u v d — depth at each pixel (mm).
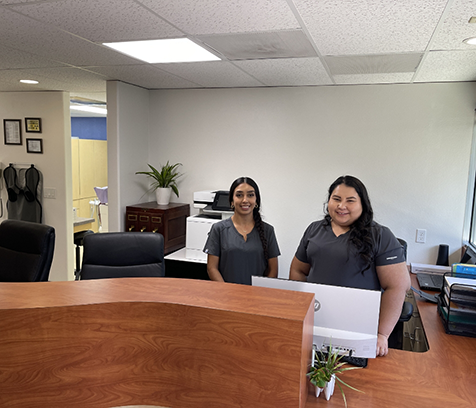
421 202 2980
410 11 1477
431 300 2143
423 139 2938
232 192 2205
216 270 2211
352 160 3109
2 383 1228
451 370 1399
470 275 1894
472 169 2861
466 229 2908
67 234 3957
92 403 1269
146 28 1791
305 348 1137
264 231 2240
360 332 1338
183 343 1222
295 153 3244
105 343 1250
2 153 4074
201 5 1487
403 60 2238
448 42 1855
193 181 3557
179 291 1330
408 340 2176
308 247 1739
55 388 1247
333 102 3111
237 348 1161
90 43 2072
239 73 2729
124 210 3352
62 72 2861
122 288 1365
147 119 3598
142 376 1263
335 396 1226
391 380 1320
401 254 1605
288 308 1175
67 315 1225
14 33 1916
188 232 3131
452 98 2852
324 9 1485
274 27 1714
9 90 3855
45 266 2191
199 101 3461
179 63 2473
